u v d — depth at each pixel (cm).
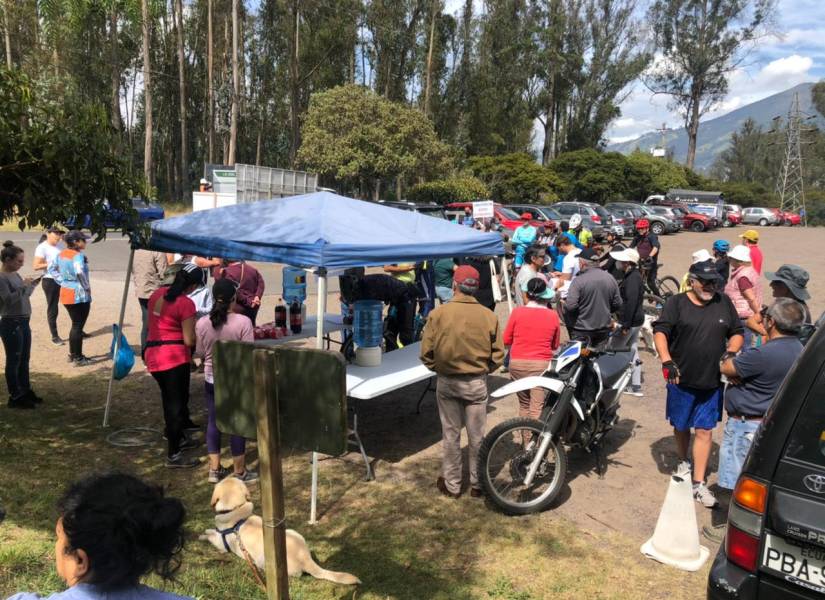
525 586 390
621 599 379
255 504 482
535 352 573
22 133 474
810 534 242
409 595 375
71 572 144
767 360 424
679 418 492
